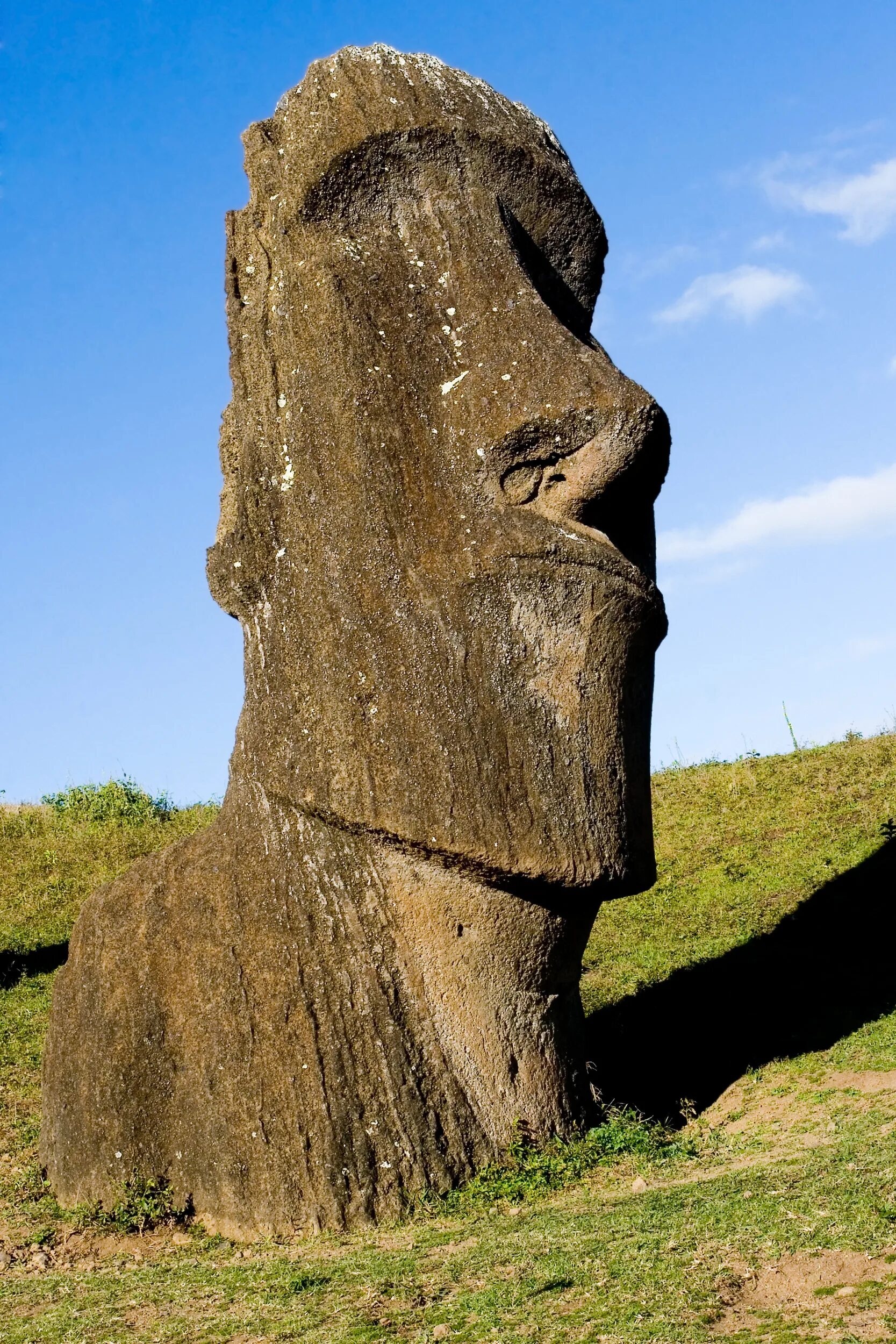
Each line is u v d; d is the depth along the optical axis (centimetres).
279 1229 743
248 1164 759
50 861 1664
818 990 1016
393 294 804
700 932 1216
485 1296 546
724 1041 963
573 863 753
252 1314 593
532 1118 780
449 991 775
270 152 859
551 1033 807
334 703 775
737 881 1306
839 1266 500
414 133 818
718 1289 499
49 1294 680
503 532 764
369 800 761
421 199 826
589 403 764
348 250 812
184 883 836
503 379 778
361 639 772
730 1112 840
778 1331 459
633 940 1238
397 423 787
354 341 796
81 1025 851
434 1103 759
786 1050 919
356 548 780
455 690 756
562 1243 601
